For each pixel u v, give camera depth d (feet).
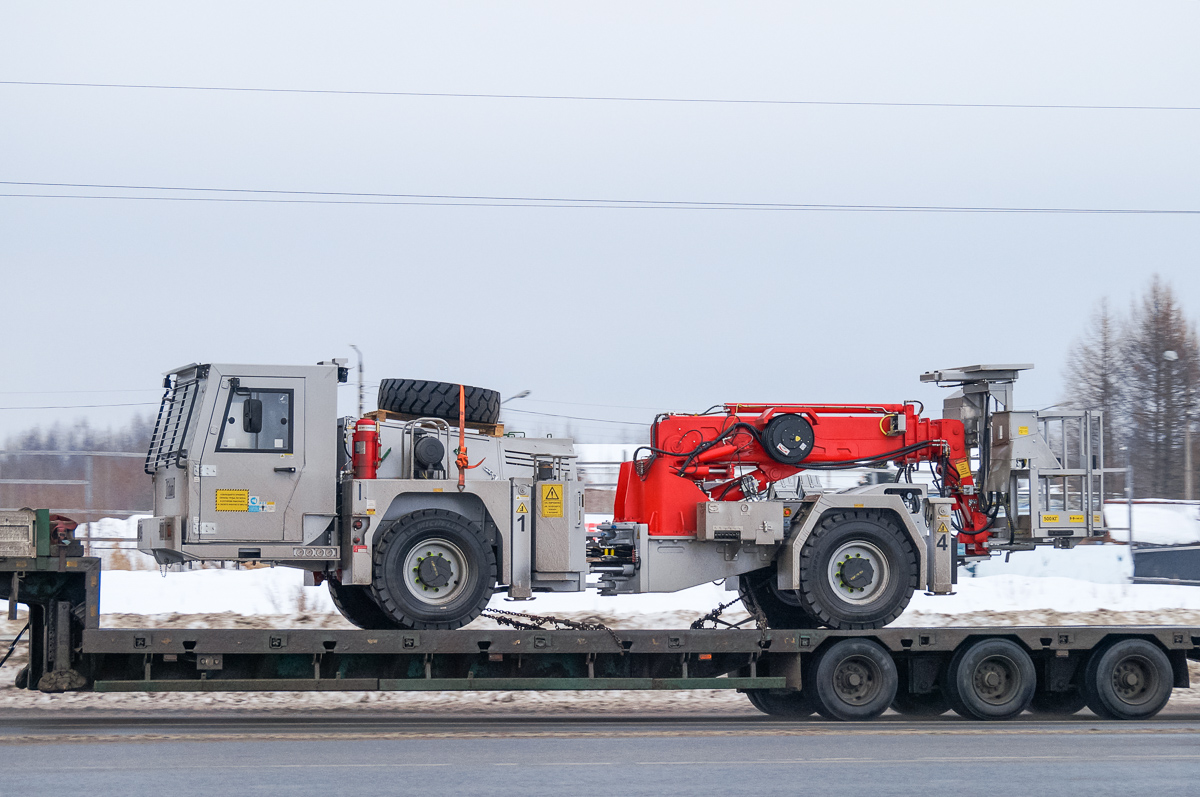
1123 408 227.20
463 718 68.39
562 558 64.90
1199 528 137.90
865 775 47.03
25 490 118.62
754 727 62.39
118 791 42.04
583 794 42.39
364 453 62.95
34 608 61.87
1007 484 73.10
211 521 60.49
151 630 58.80
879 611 67.51
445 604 62.13
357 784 43.60
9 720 64.49
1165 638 69.31
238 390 61.72
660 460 70.95
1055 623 101.81
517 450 67.92
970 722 66.39
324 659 61.31
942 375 74.95
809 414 74.02
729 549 69.62
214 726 61.72
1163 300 228.84
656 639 63.67
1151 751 54.08
